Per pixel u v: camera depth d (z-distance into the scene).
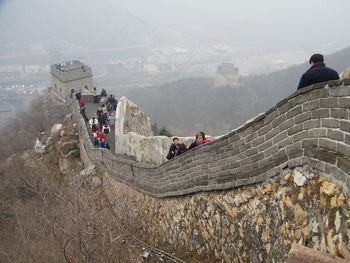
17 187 15.85
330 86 4.30
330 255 3.72
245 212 6.29
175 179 8.87
